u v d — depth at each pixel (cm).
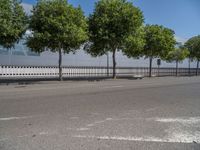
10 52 3425
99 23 3356
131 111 1012
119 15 3344
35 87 2081
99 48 3544
